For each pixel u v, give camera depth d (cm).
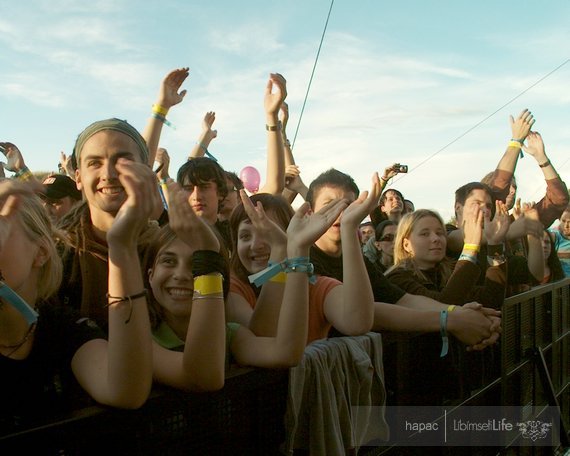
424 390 289
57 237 184
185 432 172
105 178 201
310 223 193
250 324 212
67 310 168
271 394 200
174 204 161
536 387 416
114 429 148
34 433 132
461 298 295
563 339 480
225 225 339
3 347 149
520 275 427
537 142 537
